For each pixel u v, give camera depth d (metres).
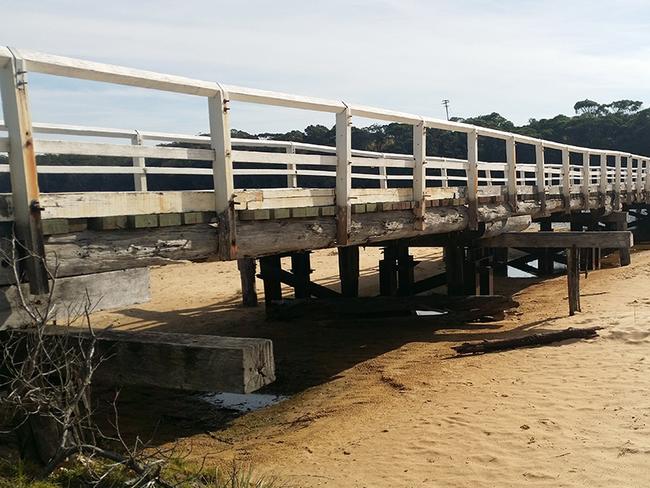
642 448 5.05
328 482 5.01
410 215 8.87
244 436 6.59
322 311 11.45
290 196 6.55
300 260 12.07
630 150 68.75
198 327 12.27
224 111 5.38
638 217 31.95
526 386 6.93
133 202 4.79
